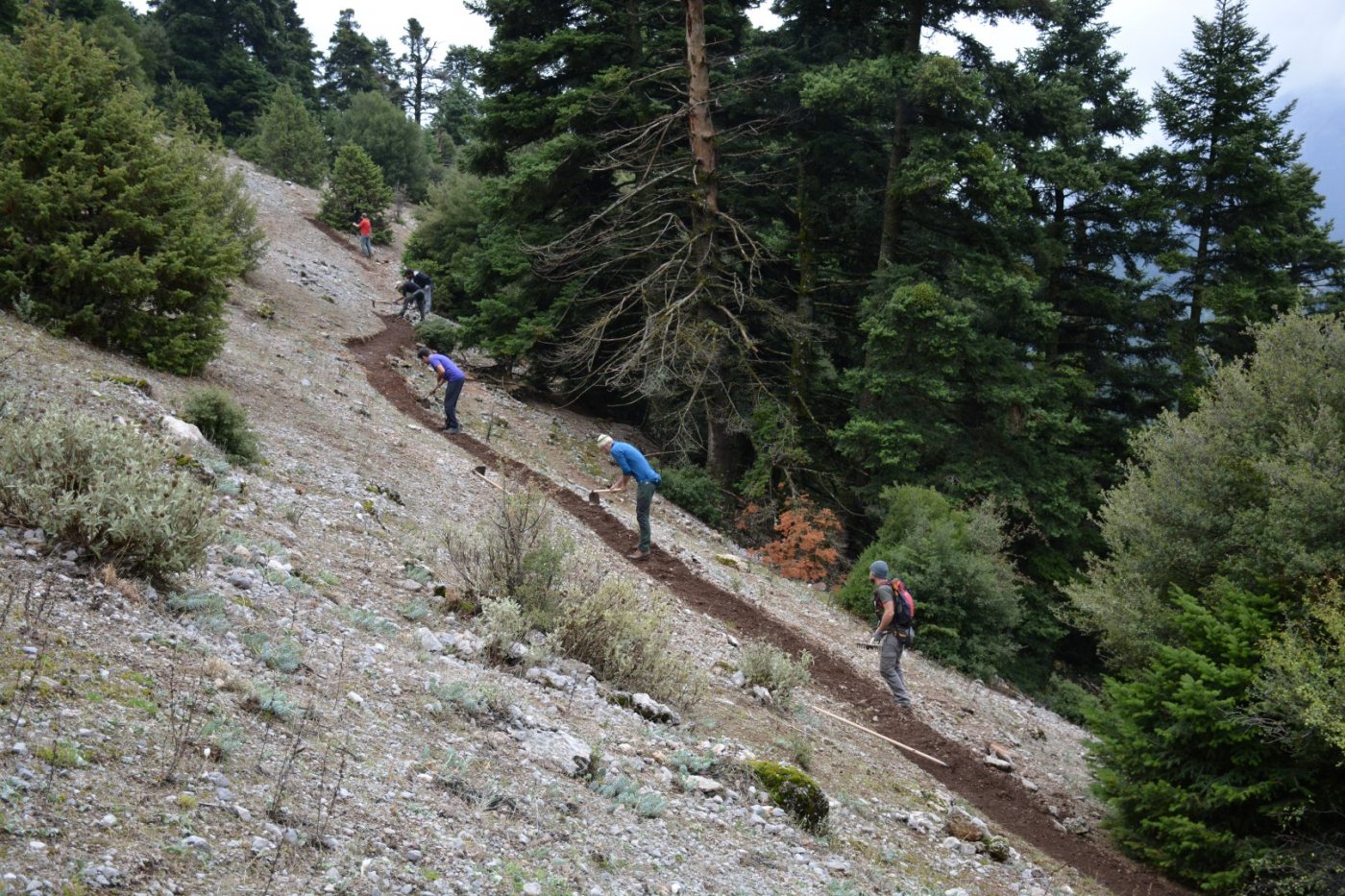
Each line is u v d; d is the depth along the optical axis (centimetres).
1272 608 924
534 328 2172
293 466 1068
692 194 2061
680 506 1988
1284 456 981
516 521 869
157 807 349
